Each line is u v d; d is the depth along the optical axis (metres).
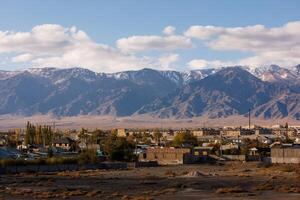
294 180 123.50
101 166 177.50
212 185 110.44
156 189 102.06
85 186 110.00
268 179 127.25
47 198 86.56
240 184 113.31
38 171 159.38
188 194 92.06
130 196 88.00
